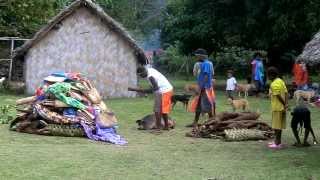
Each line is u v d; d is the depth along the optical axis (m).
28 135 13.39
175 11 36.62
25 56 24.05
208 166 10.09
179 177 9.16
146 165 10.09
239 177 9.20
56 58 24.05
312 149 12.12
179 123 16.36
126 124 15.97
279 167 10.09
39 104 13.87
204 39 30.61
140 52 24.58
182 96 19.31
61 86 14.04
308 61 12.85
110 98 24.17
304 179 9.14
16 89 25.19
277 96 12.17
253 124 13.87
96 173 9.34
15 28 28.89
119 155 11.02
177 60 46.19
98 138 13.00
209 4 29.83
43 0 29.31
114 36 24.45
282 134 14.40
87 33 24.16
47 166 9.77
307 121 12.41
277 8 26.89
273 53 31.83
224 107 20.77
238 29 29.06
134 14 49.84
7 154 10.81
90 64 24.23
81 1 23.66
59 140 12.81
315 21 26.16
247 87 23.92
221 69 44.16
